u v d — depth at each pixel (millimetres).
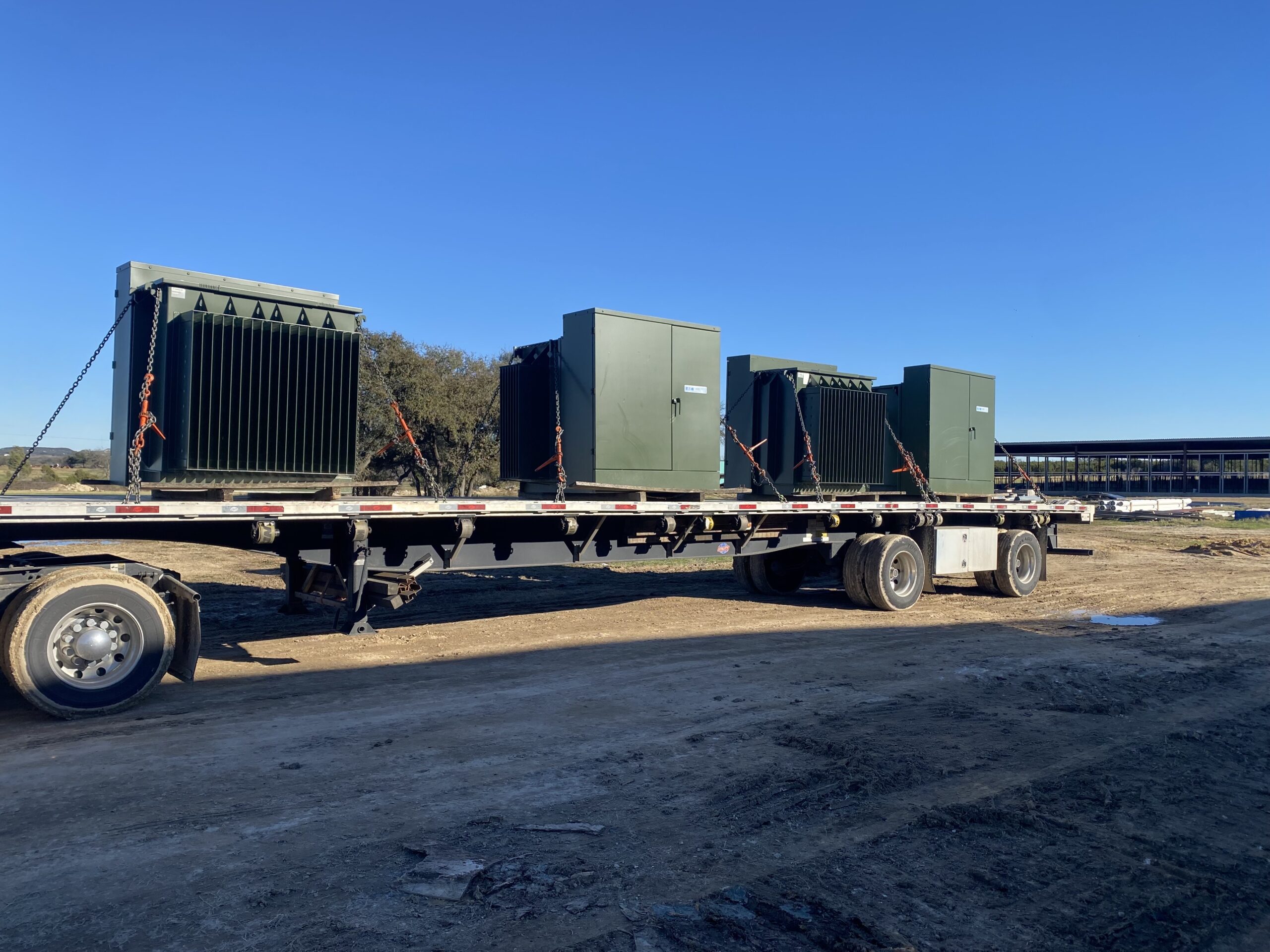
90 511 6309
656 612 11703
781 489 12750
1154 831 4715
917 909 3748
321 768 5266
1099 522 35625
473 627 10250
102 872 3840
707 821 4605
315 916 3502
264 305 7945
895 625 11047
